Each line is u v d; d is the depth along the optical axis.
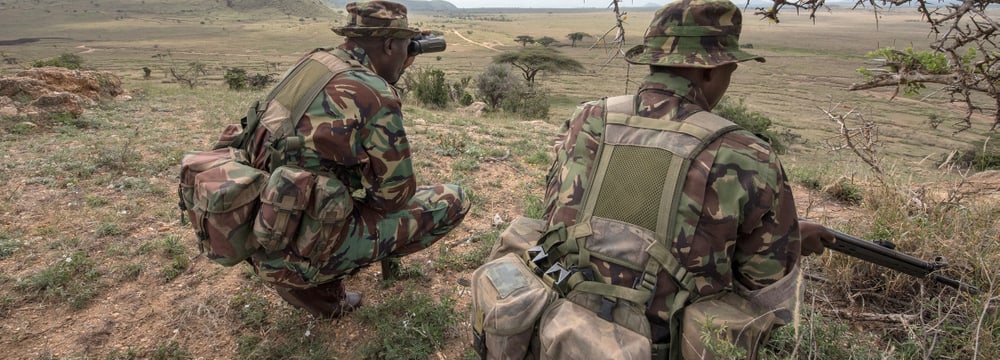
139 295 2.93
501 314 1.61
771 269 1.66
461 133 7.32
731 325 1.55
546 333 1.55
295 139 2.14
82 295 2.84
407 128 7.45
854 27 190.75
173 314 2.78
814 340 1.94
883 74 2.20
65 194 4.24
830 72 79.38
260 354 2.47
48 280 2.93
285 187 2.03
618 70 77.19
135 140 6.20
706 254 1.57
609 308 1.58
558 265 1.71
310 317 2.74
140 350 2.53
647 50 1.79
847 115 3.24
